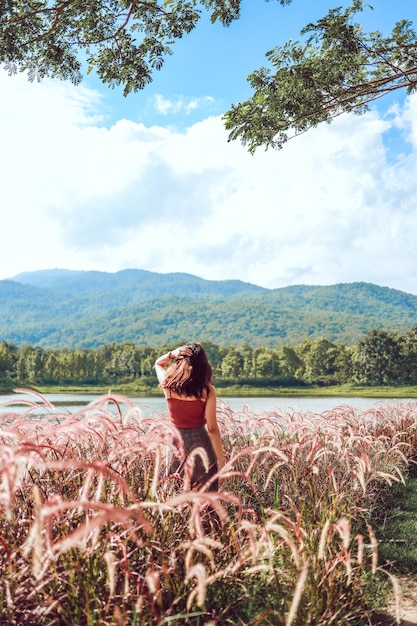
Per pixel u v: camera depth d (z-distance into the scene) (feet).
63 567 8.59
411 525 18.33
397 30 29.53
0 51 28.25
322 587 9.75
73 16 28.86
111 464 10.39
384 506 20.08
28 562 8.19
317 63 30.53
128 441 10.84
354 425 24.26
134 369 538.88
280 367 520.42
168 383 13.35
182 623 8.63
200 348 13.69
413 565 14.75
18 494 9.64
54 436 10.64
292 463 16.84
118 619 7.07
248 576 9.94
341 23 28.99
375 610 11.51
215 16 29.30
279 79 30.78
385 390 446.19
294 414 21.97
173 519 10.48
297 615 8.96
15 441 10.21
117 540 8.51
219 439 13.35
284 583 9.93
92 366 530.27
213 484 12.97
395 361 467.11
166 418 16.06
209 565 9.56
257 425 18.95
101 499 9.62
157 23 29.71
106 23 29.19
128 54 30.58
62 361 522.06
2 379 476.95
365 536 16.28
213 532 10.35
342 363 497.05
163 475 12.45
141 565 9.30
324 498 13.74
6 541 8.78
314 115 33.42
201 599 5.95
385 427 30.71
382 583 12.68
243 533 11.44
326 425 19.52
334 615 9.37
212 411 13.28
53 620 7.63
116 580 8.88
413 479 26.27
